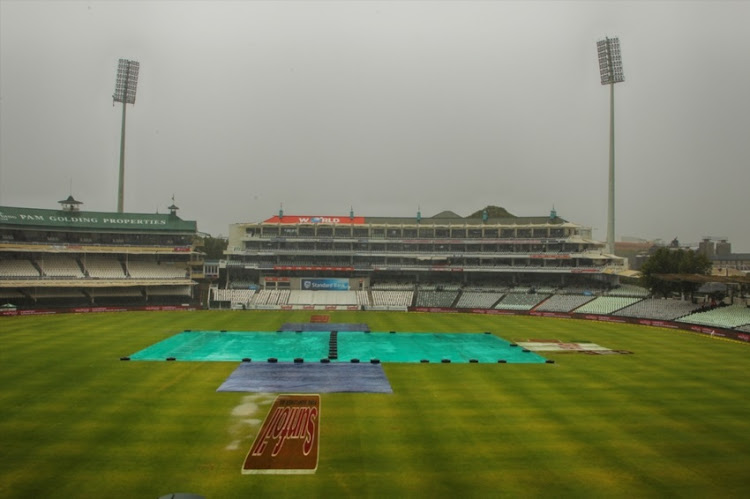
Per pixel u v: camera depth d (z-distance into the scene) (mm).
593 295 95812
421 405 33719
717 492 21875
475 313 93312
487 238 110562
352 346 56312
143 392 35969
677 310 79062
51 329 65125
